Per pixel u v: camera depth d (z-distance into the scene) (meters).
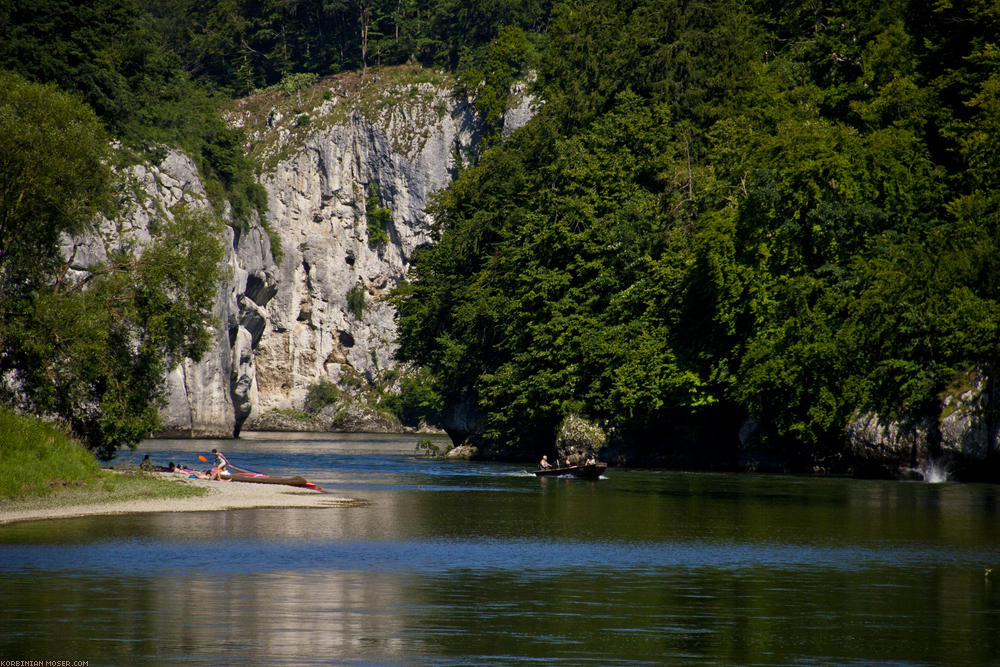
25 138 126.50
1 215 129.38
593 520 103.12
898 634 55.06
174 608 58.59
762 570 73.88
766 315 170.38
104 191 140.38
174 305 140.50
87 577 67.00
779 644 52.88
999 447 148.00
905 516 107.25
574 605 61.25
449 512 109.69
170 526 91.88
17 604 59.00
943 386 157.38
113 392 136.75
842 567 75.38
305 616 57.31
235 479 144.88
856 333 161.00
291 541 84.25
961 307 153.38
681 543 87.06
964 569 74.62
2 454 110.06
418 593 63.97
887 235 170.25
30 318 130.25
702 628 56.12
